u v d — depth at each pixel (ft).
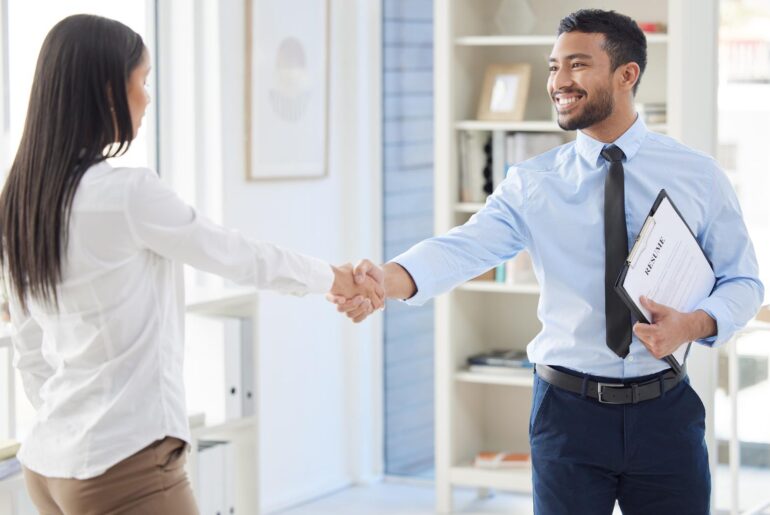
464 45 16.89
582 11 8.96
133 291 7.69
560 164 9.12
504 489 16.74
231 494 13.65
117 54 7.74
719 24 14.88
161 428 7.74
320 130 17.69
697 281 8.82
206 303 12.96
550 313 8.94
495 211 9.48
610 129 8.91
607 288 8.65
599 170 8.89
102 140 7.72
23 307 7.96
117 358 7.66
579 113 8.82
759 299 9.03
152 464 7.72
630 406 8.64
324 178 17.98
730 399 15.16
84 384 7.69
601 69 8.77
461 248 9.51
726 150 15.12
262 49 16.47
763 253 15.07
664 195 8.54
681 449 8.69
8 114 13.33
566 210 8.91
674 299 8.71
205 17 15.79
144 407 7.69
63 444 7.69
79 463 7.59
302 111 17.28
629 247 8.88
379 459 19.07
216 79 15.83
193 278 15.99
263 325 16.94
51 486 7.77
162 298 7.92
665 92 16.30
